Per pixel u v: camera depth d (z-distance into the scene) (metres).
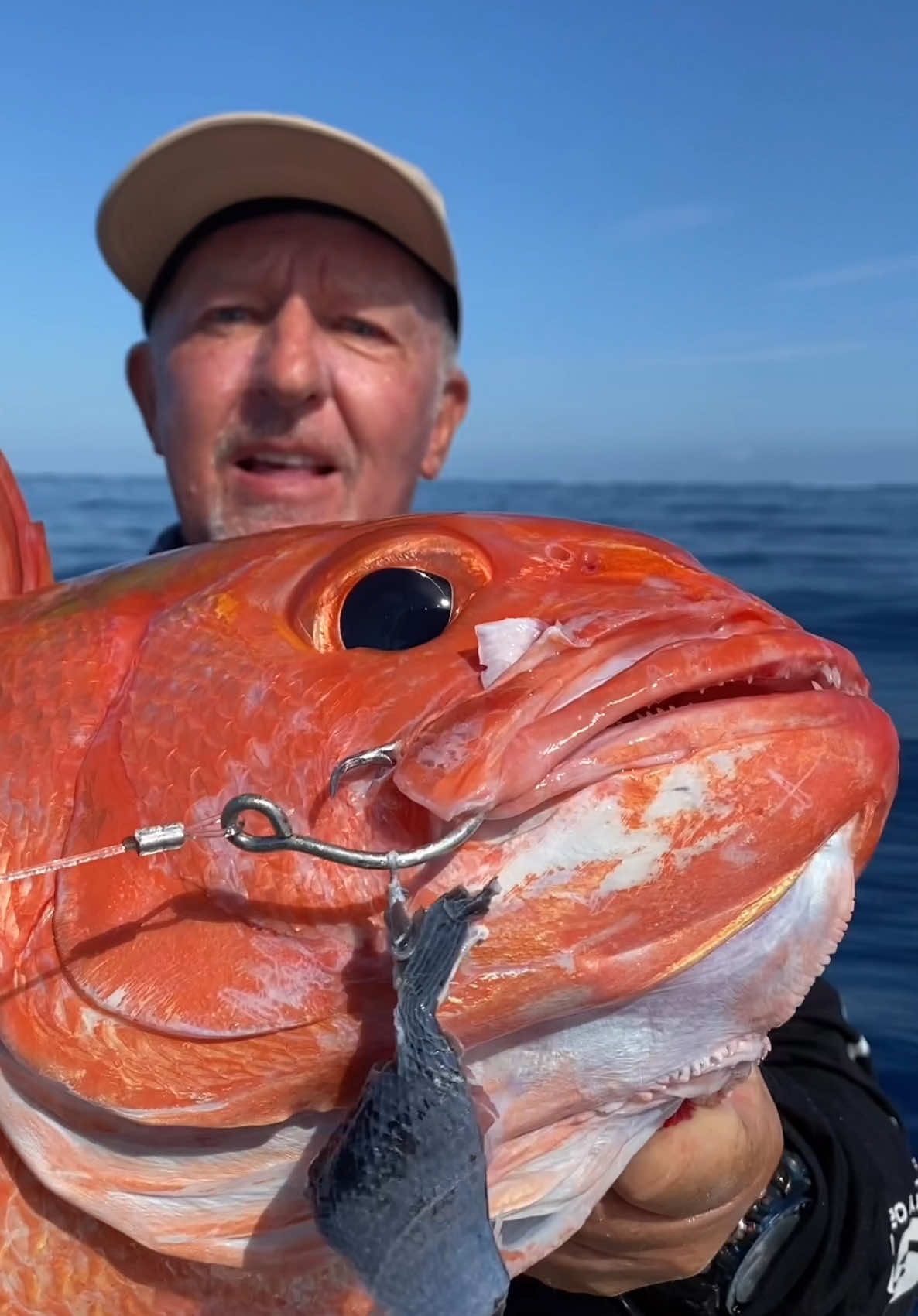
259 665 0.24
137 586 0.28
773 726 0.22
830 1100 0.41
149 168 0.59
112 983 0.23
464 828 0.21
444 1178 0.21
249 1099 0.23
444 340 0.67
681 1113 0.29
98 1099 0.23
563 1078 0.25
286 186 0.58
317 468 0.61
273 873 0.23
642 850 0.22
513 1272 0.27
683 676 0.22
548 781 0.22
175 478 0.63
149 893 0.23
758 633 0.23
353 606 0.25
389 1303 0.22
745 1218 0.36
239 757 0.24
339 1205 0.22
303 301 0.59
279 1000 0.23
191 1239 0.25
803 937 0.25
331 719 0.23
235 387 0.60
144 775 0.24
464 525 0.26
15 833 0.25
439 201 0.60
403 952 0.21
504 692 0.22
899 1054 0.63
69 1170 0.25
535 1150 0.26
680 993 0.24
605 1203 0.30
